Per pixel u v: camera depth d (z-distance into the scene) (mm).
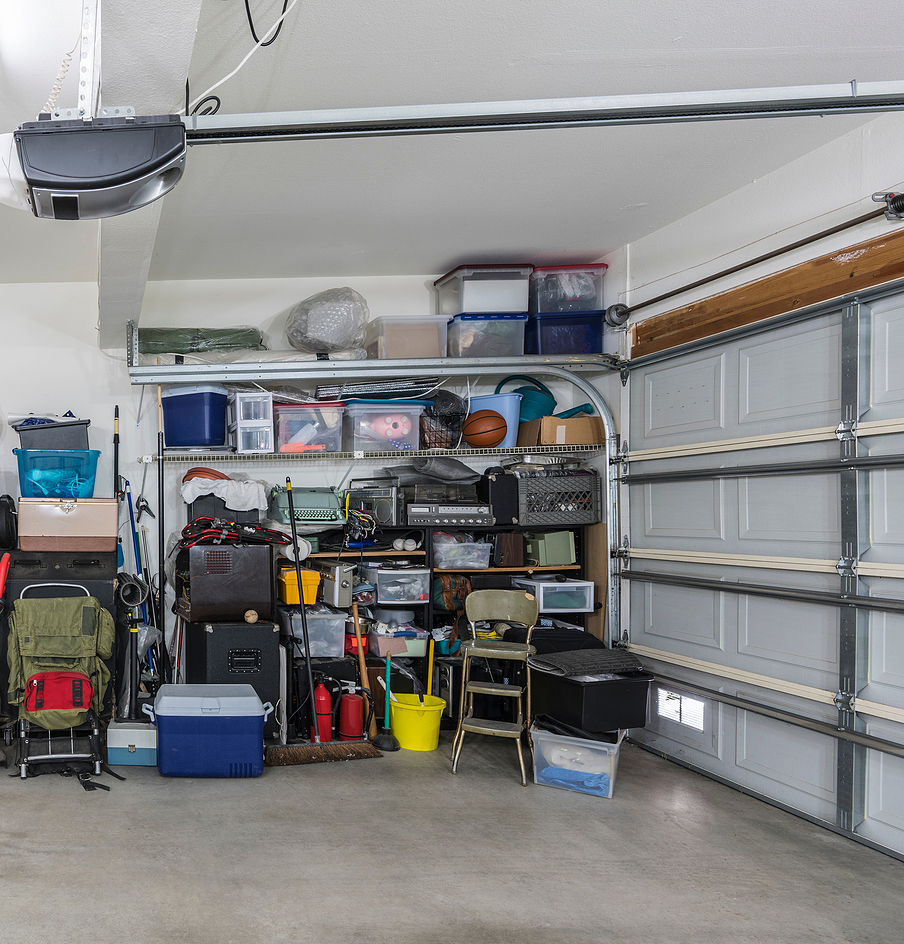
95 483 5414
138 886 2883
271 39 2650
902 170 3229
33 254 4797
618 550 5074
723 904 2826
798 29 2717
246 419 5039
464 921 2684
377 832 3424
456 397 5363
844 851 3295
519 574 5449
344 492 5414
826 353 3613
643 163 3779
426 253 5145
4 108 2723
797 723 3643
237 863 3088
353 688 4852
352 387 5195
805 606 3703
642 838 3402
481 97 3117
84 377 5426
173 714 4051
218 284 5590
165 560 5398
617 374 5188
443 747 4734
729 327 4164
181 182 3867
